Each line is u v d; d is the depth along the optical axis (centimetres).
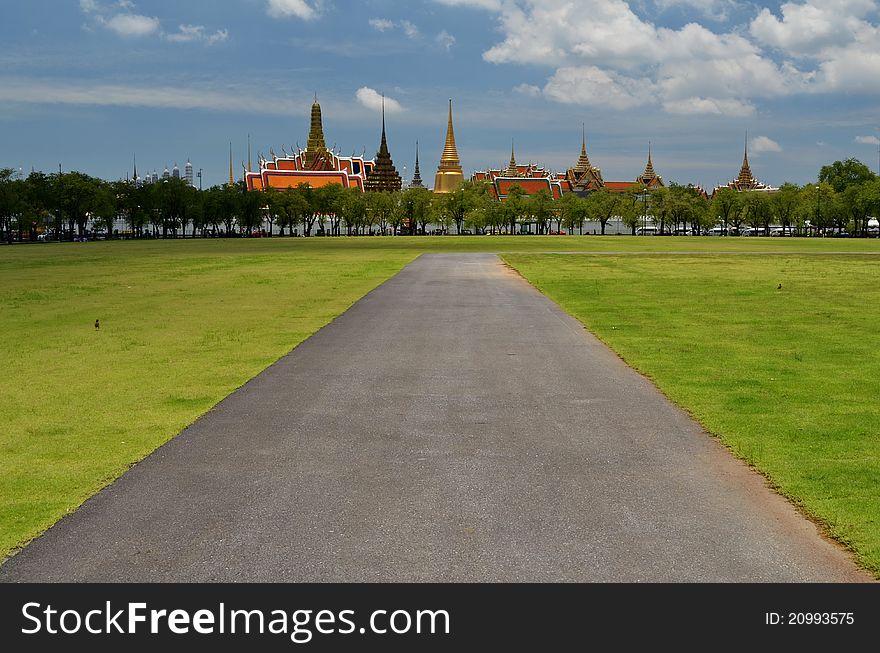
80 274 4966
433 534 805
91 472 1023
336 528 822
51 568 744
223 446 1127
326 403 1393
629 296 3366
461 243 10975
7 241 12269
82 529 828
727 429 1216
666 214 18150
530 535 804
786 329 2364
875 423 1256
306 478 982
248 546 782
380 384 1554
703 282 4112
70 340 2230
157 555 765
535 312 2775
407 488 941
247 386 1545
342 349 1991
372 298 3281
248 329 2408
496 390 1497
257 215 16350
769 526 830
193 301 3256
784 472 1002
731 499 909
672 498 911
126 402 1438
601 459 1059
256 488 946
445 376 1633
